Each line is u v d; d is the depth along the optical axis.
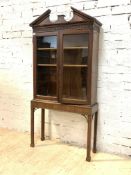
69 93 2.31
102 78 2.44
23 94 3.01
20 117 3.09
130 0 2.22
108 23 2.34
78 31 2.17
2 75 3.13
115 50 2.34
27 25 2.84
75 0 2.50
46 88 2.46
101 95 2.47
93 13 2.41
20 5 2.85
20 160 2.28
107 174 2.04
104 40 2.38
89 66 2.17
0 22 3.02
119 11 2.28
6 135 2.97
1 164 2.19
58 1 2.60
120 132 2.43
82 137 2.65
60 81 2.31
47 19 2.32
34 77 2.47
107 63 2.39
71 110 2.30
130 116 2.35
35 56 2.44
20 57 2.95
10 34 2.97
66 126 2.73
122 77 2.34
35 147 2.61
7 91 3.13
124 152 2.43
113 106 2.43
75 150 2.55
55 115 2.79
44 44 2.42
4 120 3.24
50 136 2.86
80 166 2.18
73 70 2.28
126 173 2.06
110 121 2.46
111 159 2.35
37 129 2.95
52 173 2.04
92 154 2.47
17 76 3.01
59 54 2.29
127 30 2.27
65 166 2.17
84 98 2.25
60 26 2.24
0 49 3.08
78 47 2.23
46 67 2.44
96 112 2.46
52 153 2.46
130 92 2.32
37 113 2.91
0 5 2.98
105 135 2.51
